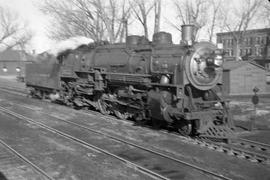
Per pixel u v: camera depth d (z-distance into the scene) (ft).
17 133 34.68
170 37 41.60
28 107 54.54
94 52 50.60
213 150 29.14
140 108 40.19
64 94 56.80
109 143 30.91
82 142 30.53
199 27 106.22
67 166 24.06
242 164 25.25
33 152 27.53
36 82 66.74
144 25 83.46
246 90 94.73
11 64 217.97
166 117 35.24
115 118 45.09
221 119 36.09
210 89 36.96
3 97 70.13
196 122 33.99
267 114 49.37
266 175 22.86
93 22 83.87
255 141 32.96
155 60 37.81
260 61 182.39
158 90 36.70
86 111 51.39
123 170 23.26
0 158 25.85
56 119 43.47
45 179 21.34
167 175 22.47
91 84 49.60
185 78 34.32
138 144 30.71
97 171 23.02
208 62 34.71
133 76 40.04
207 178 21.91
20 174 22.25
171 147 29.86
